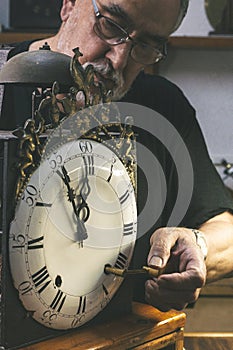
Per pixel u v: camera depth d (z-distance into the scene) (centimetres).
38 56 111
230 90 279
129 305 129
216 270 140
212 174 167
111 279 122
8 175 104
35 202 107
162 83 178
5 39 255
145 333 121
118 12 135
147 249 141
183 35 281
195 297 122
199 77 278
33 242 107
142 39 141
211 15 271
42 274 109
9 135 107
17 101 145
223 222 152
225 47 262
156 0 137
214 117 278
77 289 115
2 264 105
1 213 106
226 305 254
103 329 120
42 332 113
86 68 115
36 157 107
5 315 107
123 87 148
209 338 156
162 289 122
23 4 262
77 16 142
